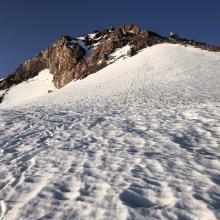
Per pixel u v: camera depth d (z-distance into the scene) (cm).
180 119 1680
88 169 1035
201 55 5488
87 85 5250
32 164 1134
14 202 841
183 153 1123
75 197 838
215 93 2712
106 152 1209
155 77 4503
